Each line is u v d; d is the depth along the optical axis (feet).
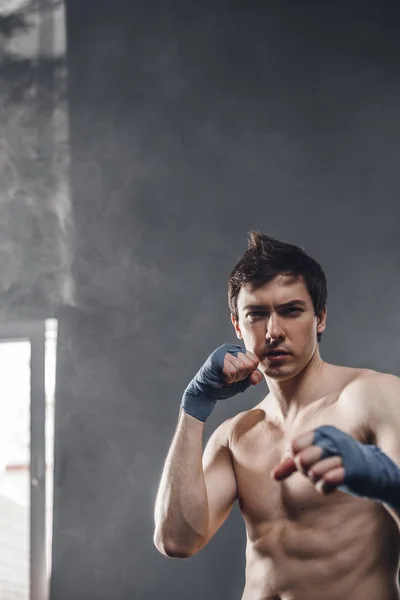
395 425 3.88
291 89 11.47
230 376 4.23
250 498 4.51
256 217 11.25
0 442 11.73
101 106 11.90
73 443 11.12
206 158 11.51
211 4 11.88
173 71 11.82
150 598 10.67
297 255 4.38
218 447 4.82
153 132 11.71
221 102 11.61
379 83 11.30
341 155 11.21
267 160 11.35
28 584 11.41
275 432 4.53
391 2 11.46
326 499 4.14
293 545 4.20
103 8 12.14
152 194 11.55
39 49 12.17
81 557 10.90
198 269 11.26
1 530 11.60
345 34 11.48
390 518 4.09
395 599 4.04
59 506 11.03
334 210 11.09
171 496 4.47
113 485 10.97
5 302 11.64
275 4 11.71
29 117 12.02
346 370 4.42
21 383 11.76
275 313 4.25
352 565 4.04
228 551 10.55
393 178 11.05
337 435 2.96
